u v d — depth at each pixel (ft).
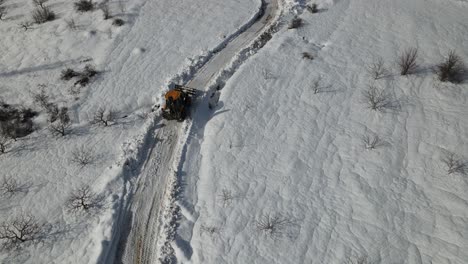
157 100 68.54
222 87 70.28
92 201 53.88
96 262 47.06
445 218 46.68
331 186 52.42
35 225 51.47
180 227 50.65
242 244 47.80
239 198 52.39
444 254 43.78
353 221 48.37
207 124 63.52
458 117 57.67
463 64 66.03
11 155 62.03
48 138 64.39
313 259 45.70
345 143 57.26
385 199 49.70
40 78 75.05
